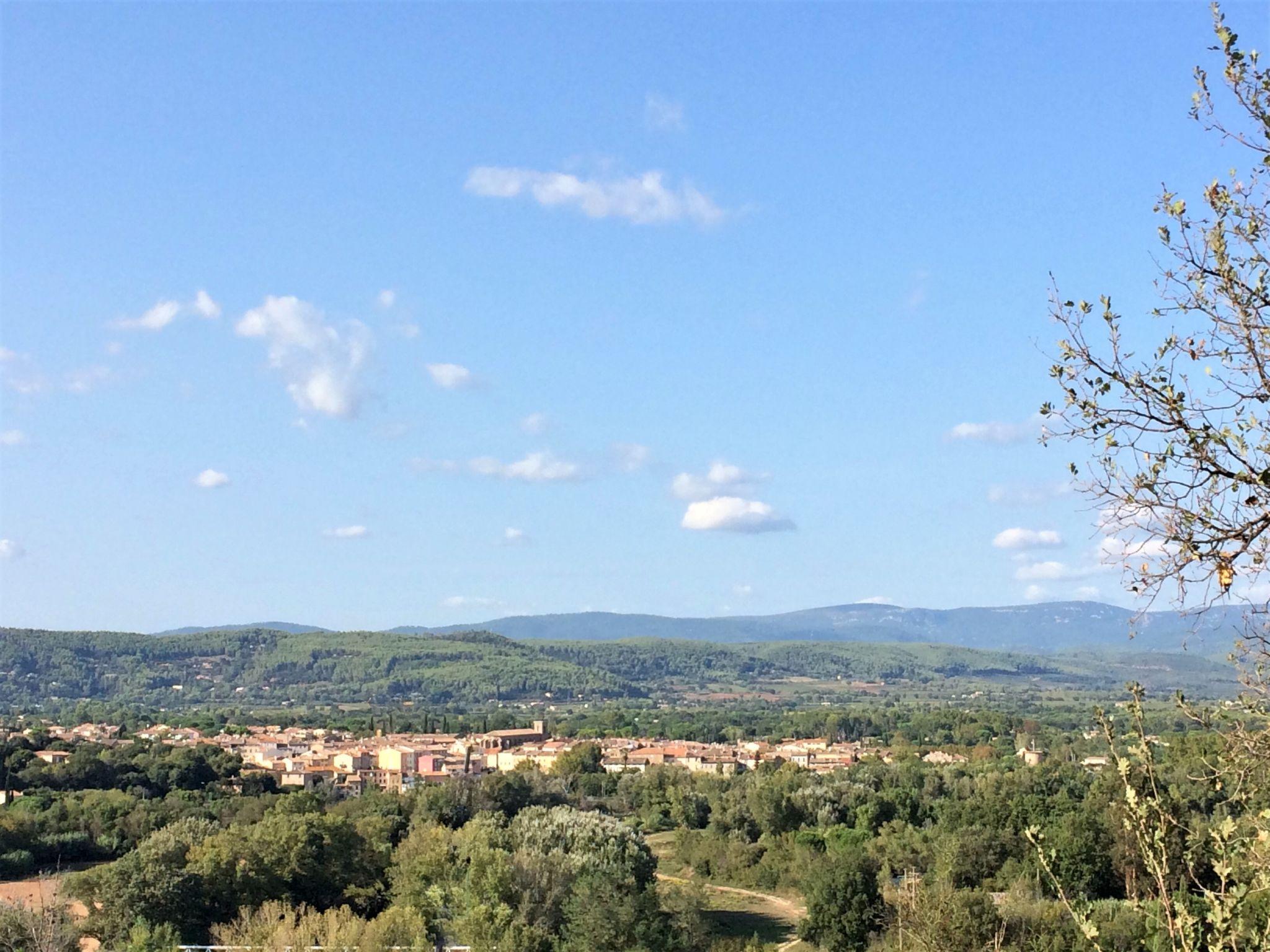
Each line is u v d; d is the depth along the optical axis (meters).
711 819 103.31
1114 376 9.10
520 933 55.25
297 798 95.00
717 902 79.19
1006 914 42.25
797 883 81.38
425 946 52.28
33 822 83.56
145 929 55.00
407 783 138.62
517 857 64.19
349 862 71.25
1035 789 86.44
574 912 59.28
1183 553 8.77
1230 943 8.72
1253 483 8.61
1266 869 8.76
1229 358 8.84
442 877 67.12
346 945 52.88
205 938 60.53
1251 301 8.70
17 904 51.97
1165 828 9.34
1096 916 33.16
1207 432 8.74
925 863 67.12
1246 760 9.04
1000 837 63.59
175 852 64.44
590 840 74.00
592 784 133.88
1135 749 9.77
